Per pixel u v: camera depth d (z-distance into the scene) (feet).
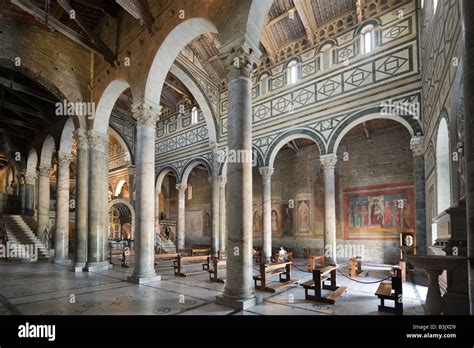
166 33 34.14
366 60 48.57
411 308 23.04
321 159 51.60
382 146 60.18
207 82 68.95
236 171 23.90
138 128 36.55
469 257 11.68
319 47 54.75
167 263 53.21
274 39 59.72
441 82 27.63
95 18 47.75
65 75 46.73
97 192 45.70
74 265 45.47
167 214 107.04
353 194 62.64
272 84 61.26
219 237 68.33
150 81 36.63
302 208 70.49
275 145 58.95
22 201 77.97
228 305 22.82
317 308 22.59
